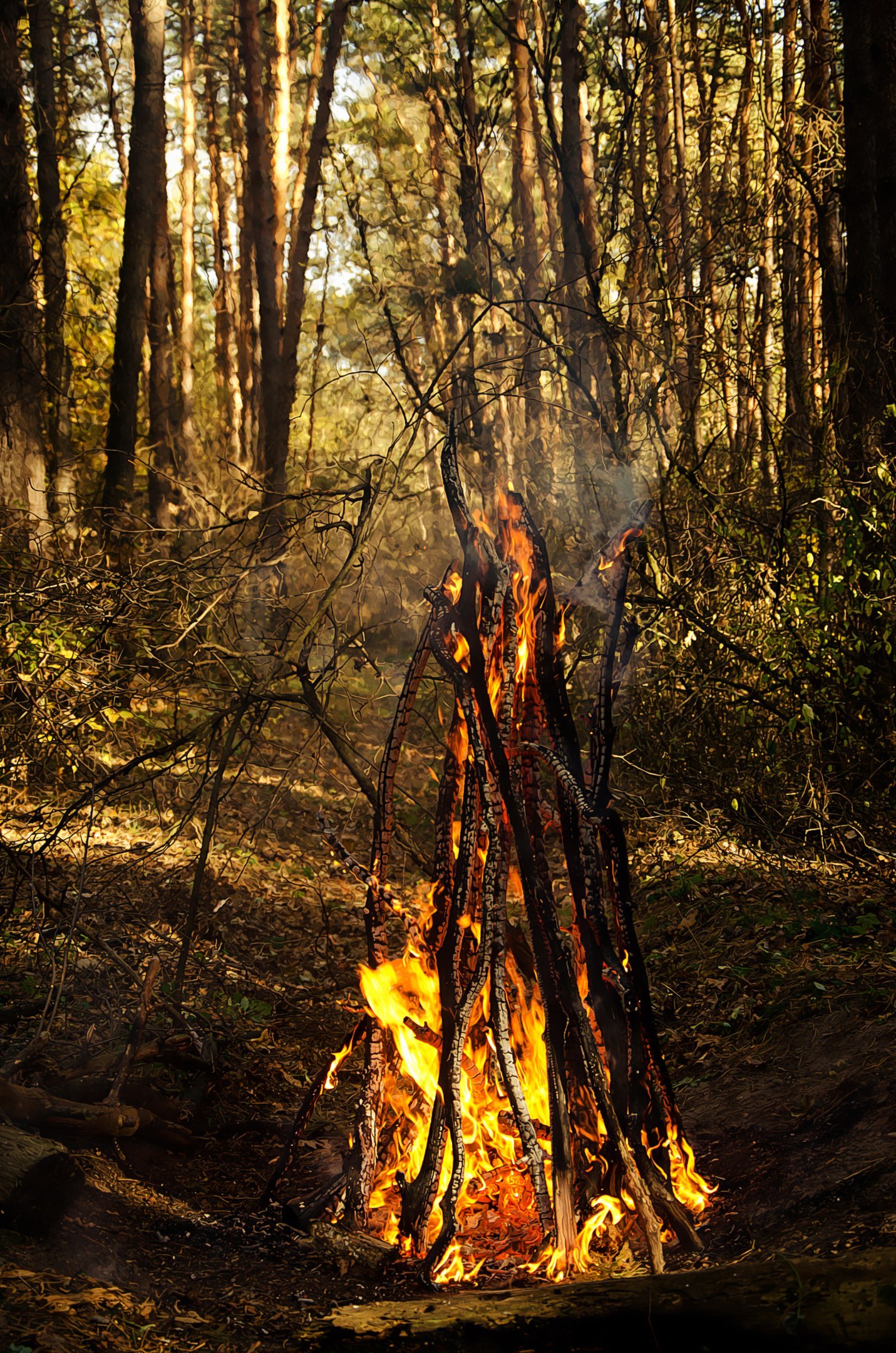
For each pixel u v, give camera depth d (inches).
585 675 301.1
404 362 253.4
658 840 273.6
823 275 345.4
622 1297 102.6
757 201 371.6
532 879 123.6
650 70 406.3
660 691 277.9
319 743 232.8
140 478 560.1
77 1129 143.1
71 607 199.8
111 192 794.2
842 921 207.3
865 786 234.4
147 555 227.9
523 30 511.5
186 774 275.9
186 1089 169.8
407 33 671.8
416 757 358.0
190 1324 106.0
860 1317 93.7
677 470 289.1
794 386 297.4
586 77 447.8
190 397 719.7
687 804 267.9
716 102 643.5
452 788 133.8
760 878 243.1
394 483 203.6
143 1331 102.7
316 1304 112.4
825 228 355.6
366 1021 135.5
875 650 234.2
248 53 512.4
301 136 773.3
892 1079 137.6
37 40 530.6
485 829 123.3
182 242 836.6
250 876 274.5
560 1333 101.0
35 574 203.8
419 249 558.6
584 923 127.3
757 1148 137.1
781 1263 103.1
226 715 192.7
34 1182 118.3
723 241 373.4
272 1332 105.3
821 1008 168.9
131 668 201.0
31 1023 178.1
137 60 480.4
